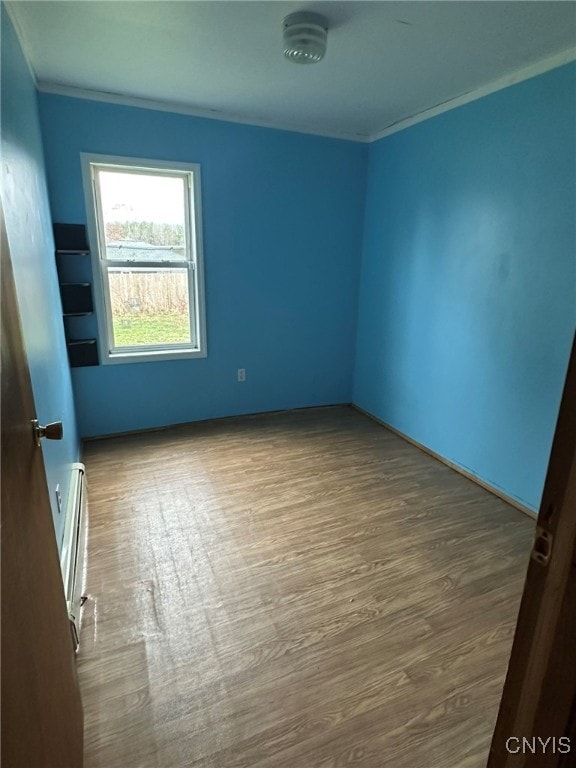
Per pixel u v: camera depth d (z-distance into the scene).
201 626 1.64
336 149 3.43
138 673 1.45
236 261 3.37
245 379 3.71
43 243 2.18
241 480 2.72
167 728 1.28
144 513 2.34
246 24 1.83
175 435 3.37
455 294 2.80
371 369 3.82
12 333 0.89
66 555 1.76
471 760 1.22
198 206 3.13
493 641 1.60
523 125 2.24
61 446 2.04
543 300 2.24
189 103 2.84
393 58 2.11
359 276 3.85
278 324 3.68
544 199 2.18
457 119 2.64
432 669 1.48
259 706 1.35
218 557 2.01
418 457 3.11
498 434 2.57
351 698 1.38
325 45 1.83
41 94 2.57
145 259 3.17
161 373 3.38
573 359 0.47
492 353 2.56
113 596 1.77
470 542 2.16
